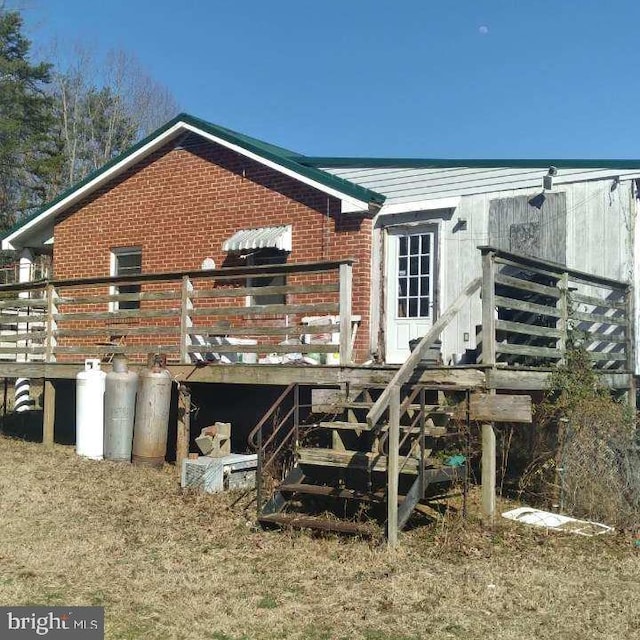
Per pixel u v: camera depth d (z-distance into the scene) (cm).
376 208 1257
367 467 812
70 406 1478
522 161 1169
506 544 788
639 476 926
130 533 808
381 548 754
